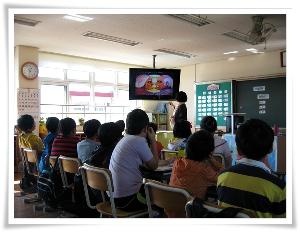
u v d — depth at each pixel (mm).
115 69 8438
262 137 1458
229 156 3123
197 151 2064
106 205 2441
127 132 2535
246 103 7766
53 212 3609
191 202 1412
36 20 4754
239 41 6172
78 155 3127
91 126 3131
